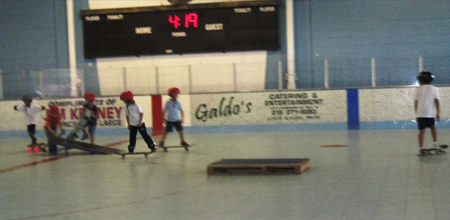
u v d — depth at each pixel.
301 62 16.62
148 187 6.61
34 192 6.54
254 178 7.00
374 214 4.80
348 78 16.36
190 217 4.95
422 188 5.93
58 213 5.30
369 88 15.39
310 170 7.54
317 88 15.67
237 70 16.47
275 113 15.85
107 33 17.08
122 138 15.05
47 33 17.97
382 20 16.62
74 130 11.73
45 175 7.96
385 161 8.20
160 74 16.80
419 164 7.72
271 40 16.47
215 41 16.67
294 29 16.88
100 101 16.44
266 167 7.21
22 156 10.75
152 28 16.88
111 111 16.41
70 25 17.72
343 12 16.75
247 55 16.83
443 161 7.93
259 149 10.65
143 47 16.94
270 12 16.42
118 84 17.02
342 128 15.55
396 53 16.61
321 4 16.81
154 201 5.73
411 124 15.20
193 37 16.77
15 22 18.03
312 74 16.56
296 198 5.63
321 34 16.84
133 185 6.80
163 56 17.17
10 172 8.41
